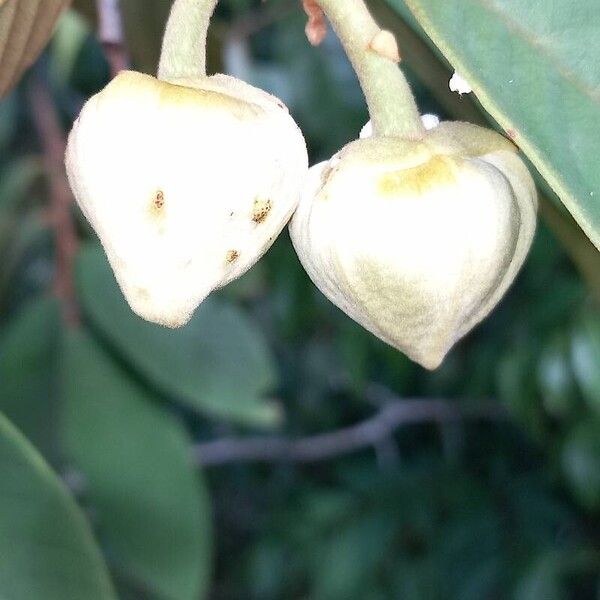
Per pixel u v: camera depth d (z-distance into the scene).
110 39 0.20
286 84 0.42
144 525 0.24
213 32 0.23
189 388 0.25
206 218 0.13
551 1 0.13
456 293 0.14
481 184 0.13
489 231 0.13
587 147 0.12
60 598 0.18
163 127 0.13
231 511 0.75
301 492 0.70
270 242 0.14
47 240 0.37
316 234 0.14
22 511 0.18
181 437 0.25
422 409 0.67
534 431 0.42
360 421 0.70
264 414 0.25
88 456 0.25
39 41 0.16
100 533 0.24
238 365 0.26
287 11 0.40
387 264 0.13
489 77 0.12
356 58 0.14
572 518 0.60
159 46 0.23
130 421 0.25
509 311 0.52
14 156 0.40
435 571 0.57
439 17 0.12
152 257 0.13
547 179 0.12
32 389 0.25
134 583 0.25
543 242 0.37
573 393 0.37
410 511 0.59
